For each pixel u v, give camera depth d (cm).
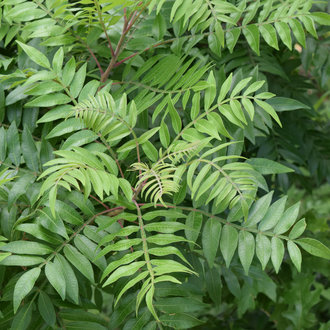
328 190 374
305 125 221
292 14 148
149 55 168
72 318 134
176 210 137
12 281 129
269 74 208
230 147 145
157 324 132
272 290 198
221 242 131
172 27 173
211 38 156
